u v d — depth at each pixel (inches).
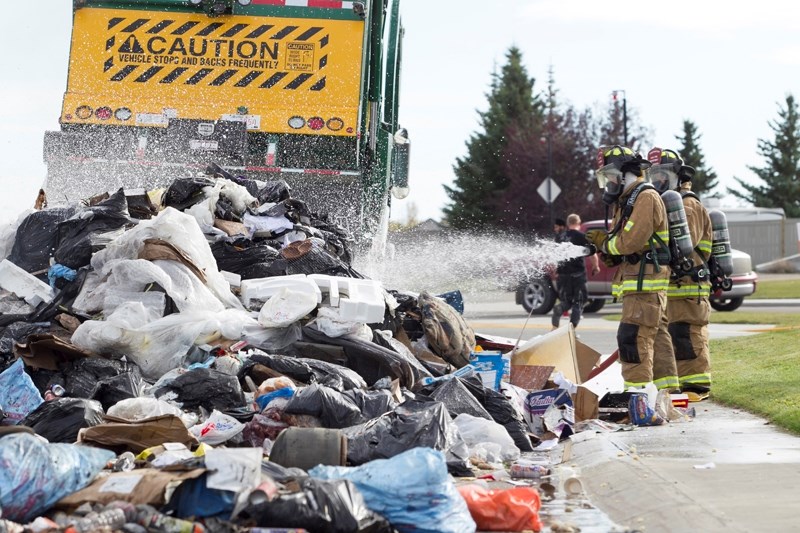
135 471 305.1
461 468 393.1
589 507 348.2
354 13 793.6
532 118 3895.2
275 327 506.3
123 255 523.2
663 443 457.1
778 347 845.8
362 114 803.4
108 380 432.5
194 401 426.0
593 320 1430.9
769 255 3225.9
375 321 523.5
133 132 785.6
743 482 358.9
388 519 289.9
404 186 929.5
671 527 306.7
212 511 281.0
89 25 792.3
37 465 284.0
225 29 792.3
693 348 647.8
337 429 393.1
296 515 273.0
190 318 488.7
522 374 574.2
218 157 783.7
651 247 582.2
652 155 677.9
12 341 477.7
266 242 607.8
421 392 481.1
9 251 565.0
